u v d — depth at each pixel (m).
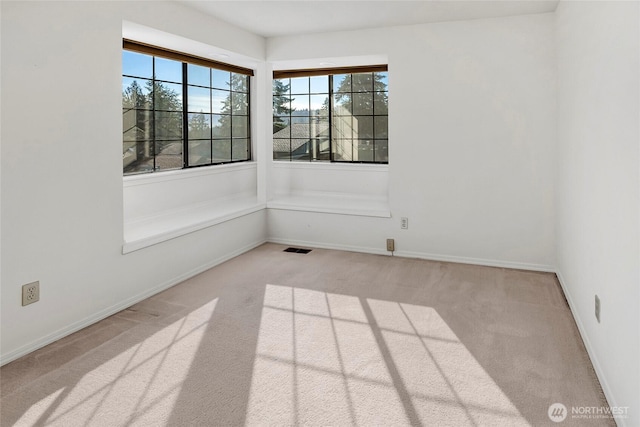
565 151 3.35
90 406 1.96
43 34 2.47
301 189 5.72
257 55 4.65
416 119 4.29
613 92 1.95
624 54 1.77
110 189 2.97
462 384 2.13
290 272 3.98
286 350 2.49
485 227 4.16
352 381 2.16
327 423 1.83
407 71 4.27
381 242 4.59
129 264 3.17
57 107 2.57
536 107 3.88
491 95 4.01
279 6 3.63
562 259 3.56
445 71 4.14
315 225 4.89
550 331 2.72
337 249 4.80
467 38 4.04
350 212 4.68
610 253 1.99
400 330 2.75
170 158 4.48
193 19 3.69
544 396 2.02
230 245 4.46
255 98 5.63
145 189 4.11
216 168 5.01
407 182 4.40
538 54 3.84
